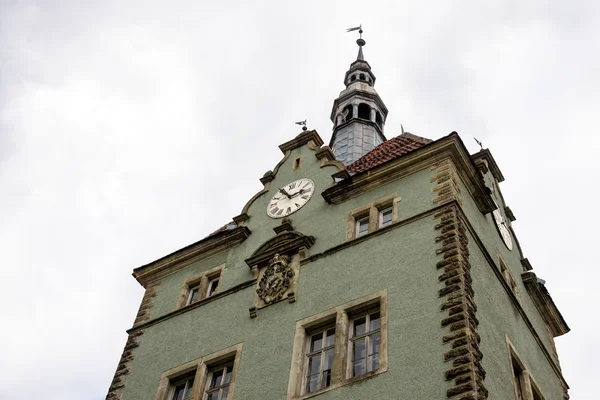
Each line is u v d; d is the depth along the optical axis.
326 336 23.97
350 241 26.19
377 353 22.27
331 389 21.69
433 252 23.89
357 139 43.47
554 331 31.28
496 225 29.34
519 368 24.86
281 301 25.88
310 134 32.56
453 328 21.25
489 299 24.39
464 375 19.92
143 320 30.03
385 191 27.52
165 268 31.83
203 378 25.48
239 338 25.81
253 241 29.64
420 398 20.06
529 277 29.80
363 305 23.69
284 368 23.50
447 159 26.95
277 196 30.83
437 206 25.38
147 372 27.33
